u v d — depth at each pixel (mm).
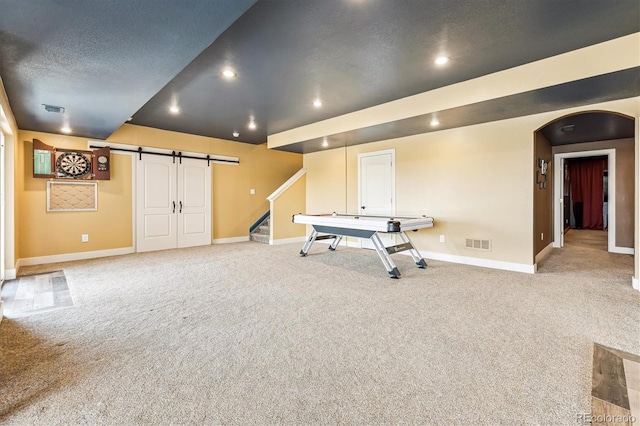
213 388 1675
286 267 4566
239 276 4039
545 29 2520
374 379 1755
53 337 2285
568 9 2248
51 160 4988
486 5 2201
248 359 1974
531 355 2004
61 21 1943
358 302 3023
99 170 5398
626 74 2760
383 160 5895
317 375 1796
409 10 2250
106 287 3564
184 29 2053
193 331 2383
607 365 1878
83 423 1412
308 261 5004
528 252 4281
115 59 2477
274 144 6445
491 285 3605
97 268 4523
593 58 2801
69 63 2541
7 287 3586
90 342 2205
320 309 2836
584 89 3135
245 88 3789
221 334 2330
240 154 7352
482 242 4668
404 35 2592
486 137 4602
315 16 2311
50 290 3457
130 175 5766
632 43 2631
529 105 3680
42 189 4938
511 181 4402
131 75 2777
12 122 3896
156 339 2250
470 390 1650
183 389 1667
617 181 5844
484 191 4641
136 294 3299
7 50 2314
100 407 1521
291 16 2305
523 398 1581
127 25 2000
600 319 2568
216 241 6984
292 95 4051
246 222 7504
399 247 4367
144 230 5949
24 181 4781
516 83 3242
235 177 7273
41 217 4922
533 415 1458
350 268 4496
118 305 2961
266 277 3988
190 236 6562
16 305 2967
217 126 5785
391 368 1866
